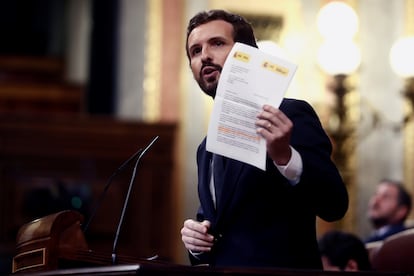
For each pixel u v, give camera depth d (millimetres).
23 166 12945
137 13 13680
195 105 13461
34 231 4668
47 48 18938
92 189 12898
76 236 4652
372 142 13398
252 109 4629
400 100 13406
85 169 12977
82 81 18484
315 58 13383
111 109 13836
